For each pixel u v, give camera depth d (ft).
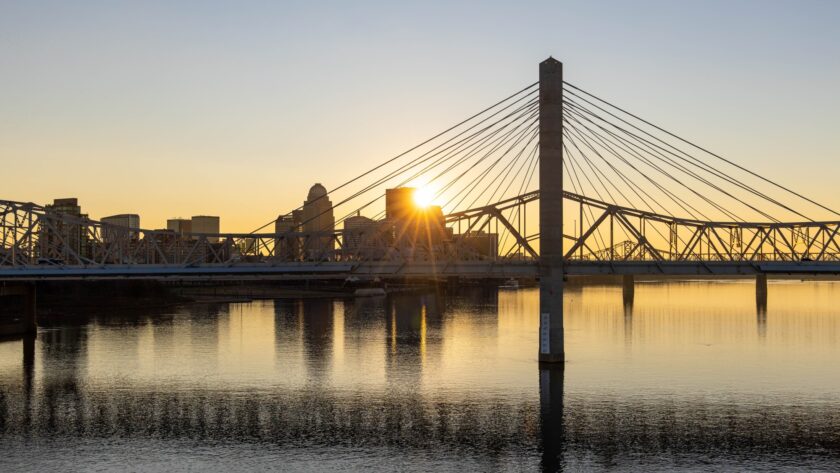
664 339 545.03
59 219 467.11
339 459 262.26
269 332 599.57
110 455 267.59
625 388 359.87
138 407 330.54
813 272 403.13
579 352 474.08
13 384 376.48
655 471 248.52
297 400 341.00
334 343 529.45
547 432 289.74
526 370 408.05
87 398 346.74
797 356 457.27
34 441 283.59
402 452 268.82
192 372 408.05
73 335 569.23
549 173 409.69
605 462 257.34
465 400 338.54
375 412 319.47
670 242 420.77
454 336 574.15
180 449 273.75
